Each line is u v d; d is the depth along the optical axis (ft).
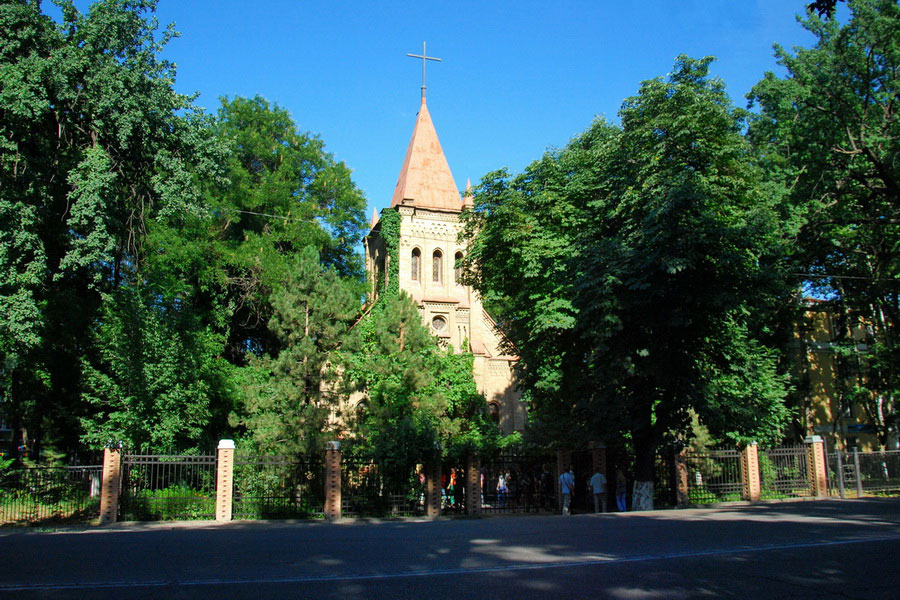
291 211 143.23
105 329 92.94
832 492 98.68
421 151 171.42
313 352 100.94
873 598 27.17
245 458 78.28
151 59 87.30
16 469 74.79
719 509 73.10
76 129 85.56
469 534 50.88
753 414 89.92
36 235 76.07
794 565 33.78
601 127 107.76
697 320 77.41
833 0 38.68
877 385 128.26
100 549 43.29
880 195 118.01
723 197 83.05
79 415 100.99
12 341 77.20
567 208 93.76
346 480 81.46
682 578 30.89
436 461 84.07
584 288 76.02
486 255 101.24
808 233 120.26
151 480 76.28
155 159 86.02
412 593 28.32
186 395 95.45
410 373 108.27
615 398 81.35
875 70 110.83
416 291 159.43
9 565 36.17
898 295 128.16
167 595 28.14
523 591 28.53
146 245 110.22
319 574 32.99
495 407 159.22
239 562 37.24
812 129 111.86
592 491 88.79
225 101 149.89
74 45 82.12
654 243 74.08
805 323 137.18
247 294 136.77
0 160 77.00
